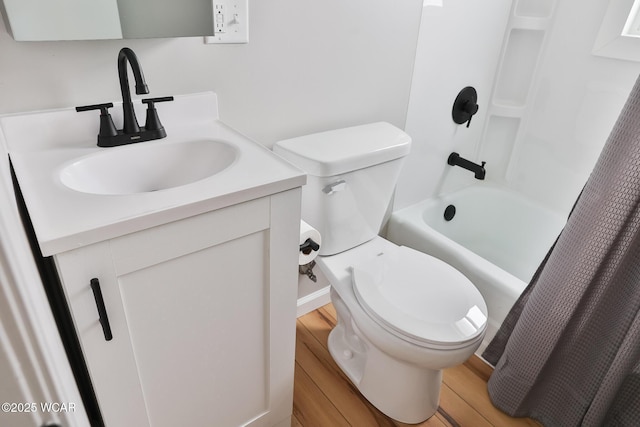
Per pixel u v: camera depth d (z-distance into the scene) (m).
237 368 1.02
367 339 1.23
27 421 0.34
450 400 1.39
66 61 0.91
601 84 1.66
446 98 1.77
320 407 1.35
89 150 0.93
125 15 0.89
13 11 0.77
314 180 1.23
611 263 1.04
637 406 1.12
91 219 0.67
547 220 1.90
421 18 1.49
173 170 1.02
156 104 1.05
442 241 1.67
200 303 0.86
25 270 0.37
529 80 1.89
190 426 1.00
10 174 0.74
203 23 0.99
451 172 2.01
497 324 1.52
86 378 0.94
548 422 1.30
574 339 1.17
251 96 1.22
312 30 1.25
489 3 1.68
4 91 0.86
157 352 0.84
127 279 0.73
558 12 1.73
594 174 1.02
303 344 1.59
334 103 1.42
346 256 1.42
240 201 0.80
